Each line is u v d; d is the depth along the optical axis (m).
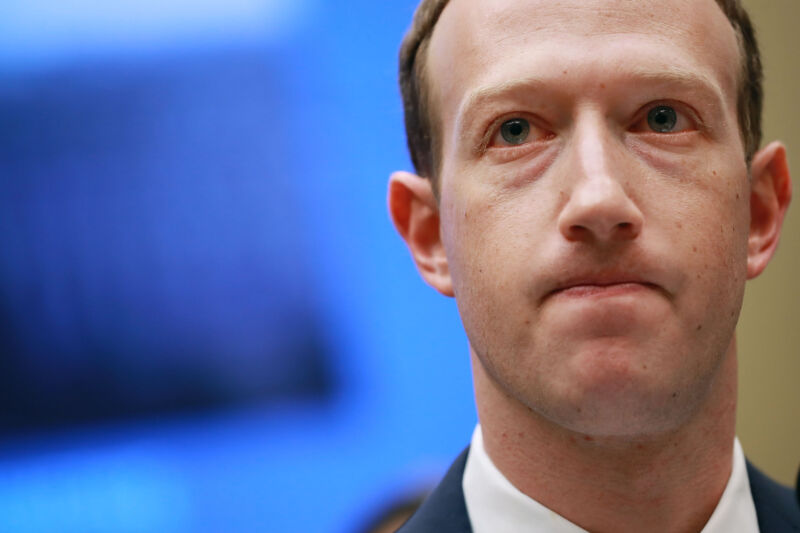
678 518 1.58
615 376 1.38
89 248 4.29
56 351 4.30
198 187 4.28
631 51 1.47
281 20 4.25
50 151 4.29
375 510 2.96
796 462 3.70
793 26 3.70
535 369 1.45
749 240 1.74
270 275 4.27
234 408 4.28
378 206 4.27
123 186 4.29
